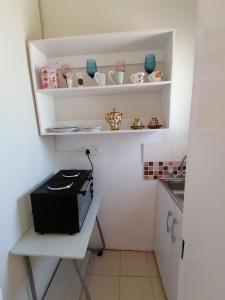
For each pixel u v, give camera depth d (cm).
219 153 54
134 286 162
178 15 156
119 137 179
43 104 154
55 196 123
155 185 185
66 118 179
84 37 134
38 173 150
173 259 130
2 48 110
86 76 168
